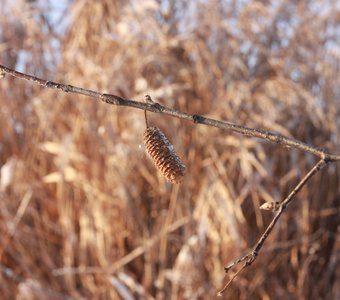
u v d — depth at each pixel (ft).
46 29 15.80
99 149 13.43
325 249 13.39
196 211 12.80
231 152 13.41
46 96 14.34
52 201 13.60
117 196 13.01
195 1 15.47
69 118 13.98
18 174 13.82
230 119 13.58
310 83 14.76
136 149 13.20
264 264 12.62
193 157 13.25
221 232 12.60
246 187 12.91
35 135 14.16
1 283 12.79
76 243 13.00
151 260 12.79
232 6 15.57
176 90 13.94
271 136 5.11
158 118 13.43
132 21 14.98
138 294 12.84
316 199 13.38
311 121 14.14
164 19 15.60
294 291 12.80
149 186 13.35
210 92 14.08
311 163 13.44
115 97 4.92
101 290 12.71
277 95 14.03
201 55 14.38
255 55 15.23
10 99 14.71
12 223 13.17
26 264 12.98
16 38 15.79
